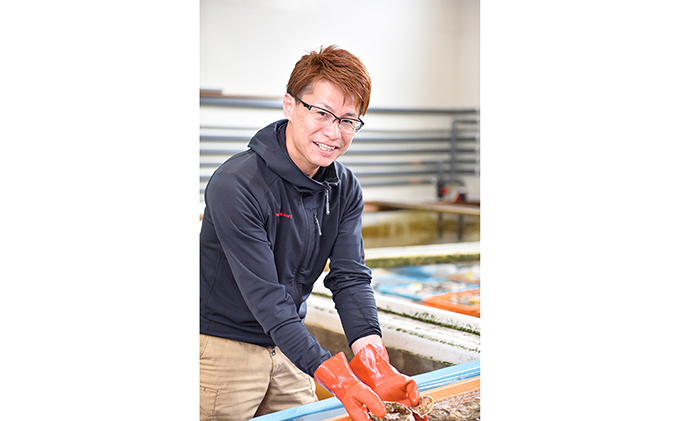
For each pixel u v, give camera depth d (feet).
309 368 3.90
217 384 5.25
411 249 11.06
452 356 5.53
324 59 4.17
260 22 16.31
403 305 6.53
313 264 5.09
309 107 4.16
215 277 5.02
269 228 4.49
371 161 18.67
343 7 17.63
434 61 19.48
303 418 3.66
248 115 16.33
